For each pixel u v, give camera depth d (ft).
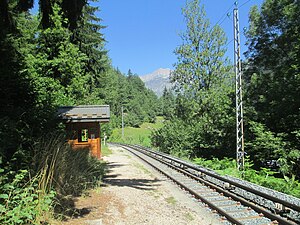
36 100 35.94
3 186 17.71
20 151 22.99
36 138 29.12
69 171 29.48
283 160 55.31
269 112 71.41
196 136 92.02
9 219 16.30
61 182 26.14
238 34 54.75
